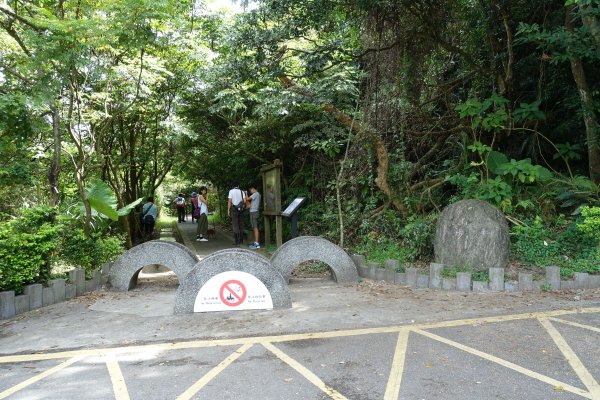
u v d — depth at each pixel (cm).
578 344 447
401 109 1000
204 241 1488
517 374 386
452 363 411
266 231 1231
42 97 662
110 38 702
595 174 866
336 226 1014
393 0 871
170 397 361
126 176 1608
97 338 504
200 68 1227
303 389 369
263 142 1371
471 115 909
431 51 997
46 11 655
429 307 588
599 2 685
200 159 1794
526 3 926
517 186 888
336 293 679
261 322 546
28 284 641
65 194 1081
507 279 668
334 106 1018
